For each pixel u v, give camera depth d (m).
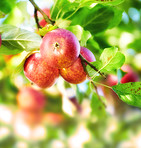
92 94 0.61
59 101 0.93
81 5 0.50
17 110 0.95
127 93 0.50
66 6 0.50
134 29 0.75
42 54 0.45
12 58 0.72
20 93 0.90
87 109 0.85
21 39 0.46
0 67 0.75
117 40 0.71
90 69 0.48
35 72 0.50
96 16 0.56
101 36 0.67
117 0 0.47
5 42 0.46
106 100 0.62
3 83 0.83
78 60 0.49
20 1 0.59
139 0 0.71
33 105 0.90
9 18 0.60
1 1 0.58
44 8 0.62
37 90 0.91
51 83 0.52
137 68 0.76
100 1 0.48
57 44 0.43
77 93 0.68
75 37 0.46
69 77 0.51
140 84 0.50
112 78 0.59
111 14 0.56
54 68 0.50
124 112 0.83
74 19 0.54
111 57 0.46
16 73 0.52
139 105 0.50
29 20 0.59
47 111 0.96
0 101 0.91
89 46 0.61
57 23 0.51
